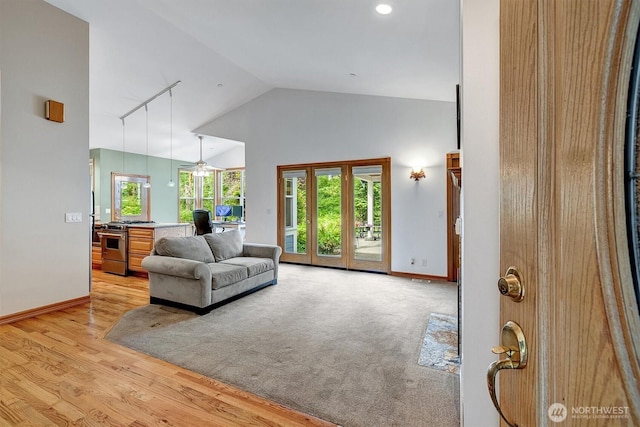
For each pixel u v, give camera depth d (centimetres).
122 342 266
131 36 411
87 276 377
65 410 176
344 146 578
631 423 35
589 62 41
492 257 114
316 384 206
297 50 387
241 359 239
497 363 59
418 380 211
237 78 572
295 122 625
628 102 37
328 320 322
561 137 45
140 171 843
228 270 375
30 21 321
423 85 425
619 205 38
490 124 115
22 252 318
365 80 453
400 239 530
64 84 350
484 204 115
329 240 599
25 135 319
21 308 318
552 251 47
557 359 45
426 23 260
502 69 67
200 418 172
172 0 325
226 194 986
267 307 363
